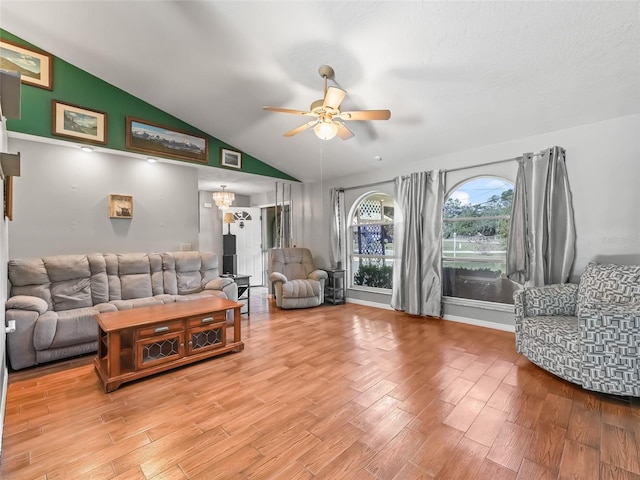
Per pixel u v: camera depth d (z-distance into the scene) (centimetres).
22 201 324
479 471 148
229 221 605
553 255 321
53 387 236
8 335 261
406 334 358
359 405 207
